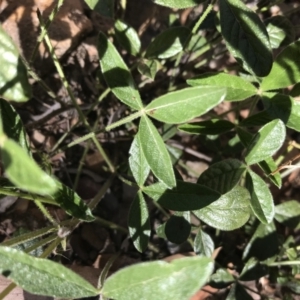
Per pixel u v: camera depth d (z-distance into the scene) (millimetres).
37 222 360
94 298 344
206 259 154
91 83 400
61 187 238
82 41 380
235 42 267
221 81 278
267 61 265
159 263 160
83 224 378
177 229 305
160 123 394
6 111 238
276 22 337
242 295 337
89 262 373
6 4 347
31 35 353
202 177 280
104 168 386
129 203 393
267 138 264
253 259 338
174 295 162
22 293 299
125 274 168
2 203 353
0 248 177
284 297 370
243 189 277
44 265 182
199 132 296
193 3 263
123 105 395
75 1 369
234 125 299
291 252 359
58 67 315
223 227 282
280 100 275
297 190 429
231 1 264
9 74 172
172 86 409
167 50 327
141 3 396
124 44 333
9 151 124
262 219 273
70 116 395
